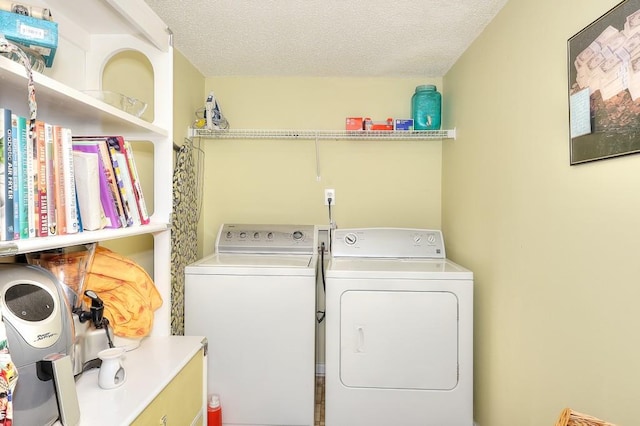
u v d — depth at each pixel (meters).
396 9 1.76
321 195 2.74
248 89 2.72
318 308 2.71
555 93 1.32
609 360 1.06
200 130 2.44
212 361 1.94
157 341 1.42
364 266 2.03
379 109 2.71
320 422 2.11
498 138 1.77
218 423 1.89
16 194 0.80
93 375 1.12
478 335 1.99
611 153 1.04
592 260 1.13
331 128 2.72
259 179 2.75
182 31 2.00
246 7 1.75
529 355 1.48
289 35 2.04
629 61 0.98
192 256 2.38
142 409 0.96
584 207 1.17
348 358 1.86
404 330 1.86
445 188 2.62
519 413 1.56
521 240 1.55
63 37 1.30
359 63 2.45
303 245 2.43
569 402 1.24
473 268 2.06
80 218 1.06
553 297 1.33
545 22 1.38
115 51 1.46
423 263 2.16
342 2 1.70
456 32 1.99
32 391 0.80
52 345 0.86
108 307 1.26
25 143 0.83
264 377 1.93
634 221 0.98
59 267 1.12
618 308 1.03
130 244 1.81
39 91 0.87
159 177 1.50
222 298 1.94
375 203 2.74
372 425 1.86
